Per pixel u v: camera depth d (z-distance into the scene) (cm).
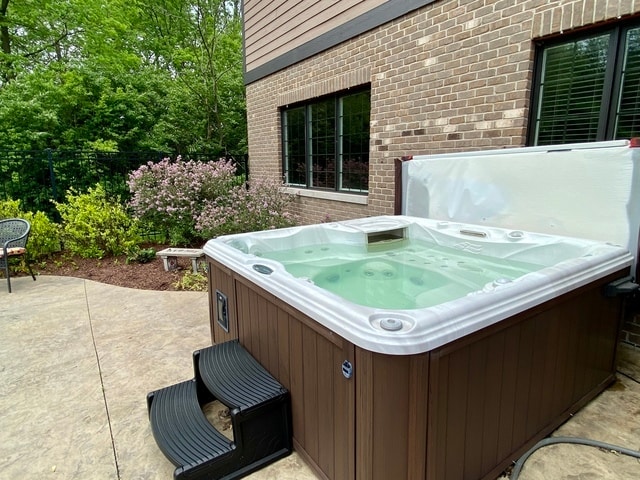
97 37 998
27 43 1024
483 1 301
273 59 578
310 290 159
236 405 165
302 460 175
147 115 1004
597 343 208
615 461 170
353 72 438
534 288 158
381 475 132
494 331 142
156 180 574
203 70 1150
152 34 1286
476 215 294
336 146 502
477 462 152
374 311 133
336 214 501
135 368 255
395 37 380
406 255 310
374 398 126
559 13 258
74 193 607
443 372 128
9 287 405
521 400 166
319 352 150
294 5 514
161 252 465
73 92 884
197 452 161
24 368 257
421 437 127
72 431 197
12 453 182
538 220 254
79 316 343
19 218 475
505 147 301
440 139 351
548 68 280
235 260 221
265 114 626
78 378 245
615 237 218
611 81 252
